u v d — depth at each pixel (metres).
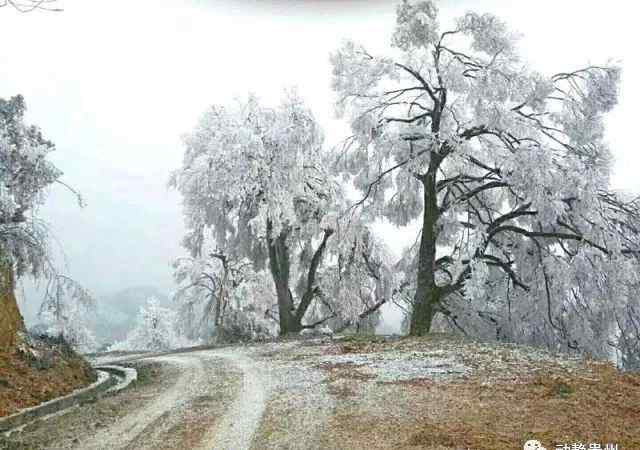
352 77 26.14
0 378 15.15
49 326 21.83
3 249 17.59
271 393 13.80
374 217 28.72
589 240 23.52
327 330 37.84
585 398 11.58
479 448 8.98
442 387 13.09
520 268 27.56
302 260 38.41
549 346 26.66
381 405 11.80
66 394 16.19
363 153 28.70
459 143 24.11
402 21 25.23
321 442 9.70
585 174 22.84
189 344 50.53
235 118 34.53
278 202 32.03
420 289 26.62
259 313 39.25
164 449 9.96
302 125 31.88
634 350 25.55
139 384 17.22
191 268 41.19
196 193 34.06
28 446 10.48
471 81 24.39
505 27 24.14
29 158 19.56
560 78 25.09
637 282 24.95
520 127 23.98
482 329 29.00
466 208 27.55
